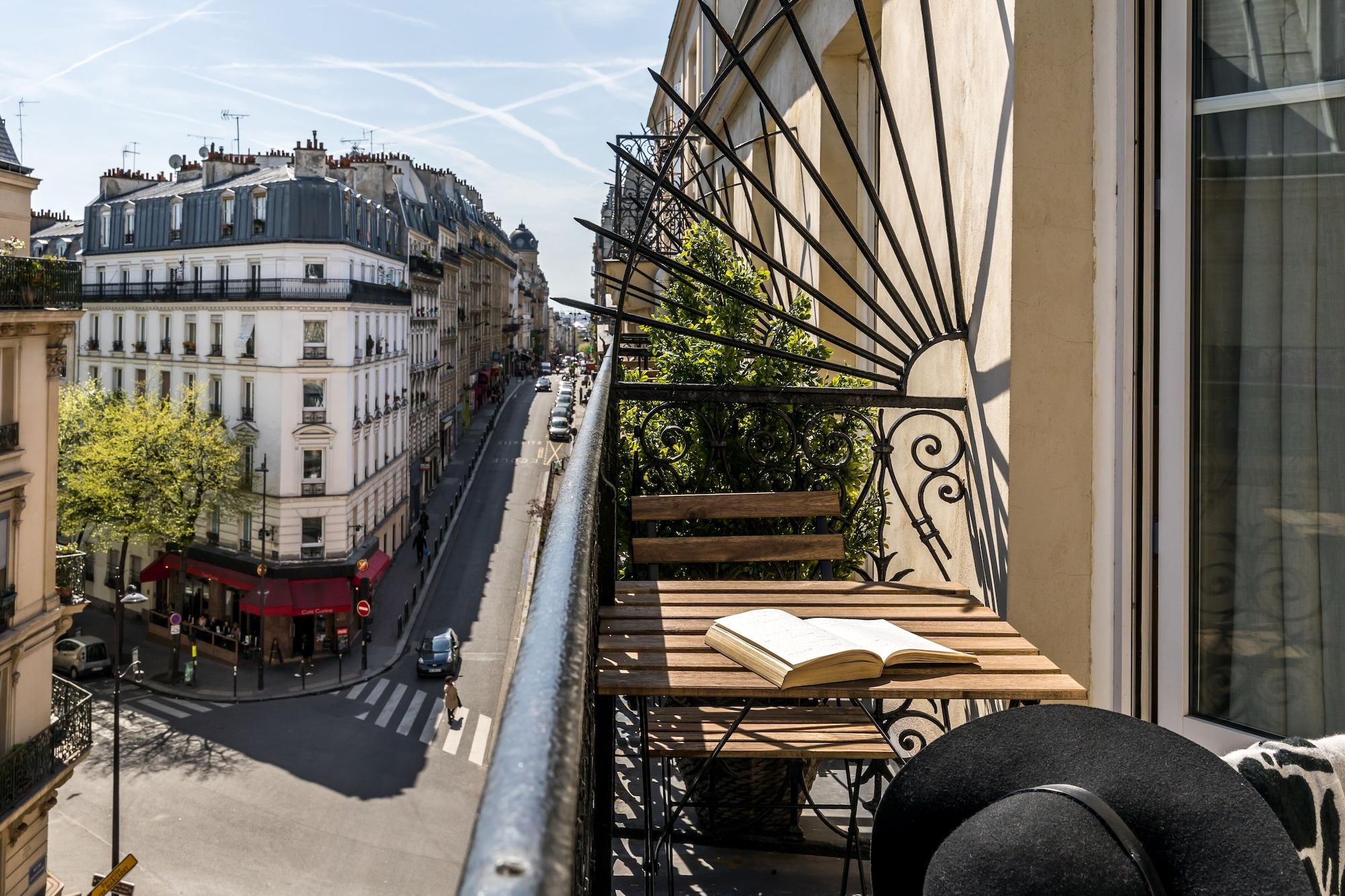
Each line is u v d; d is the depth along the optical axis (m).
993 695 2.33
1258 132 2.79
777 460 4.52
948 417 3.92
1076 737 1.27
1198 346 3.01
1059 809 1.12
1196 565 3.01
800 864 3.57
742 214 10.99
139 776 27.94
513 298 153.38
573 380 103.62
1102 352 3.42
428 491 68.06
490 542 57.97
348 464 42.62
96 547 42.16
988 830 1.13
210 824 25.06
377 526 48.50
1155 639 3.15
